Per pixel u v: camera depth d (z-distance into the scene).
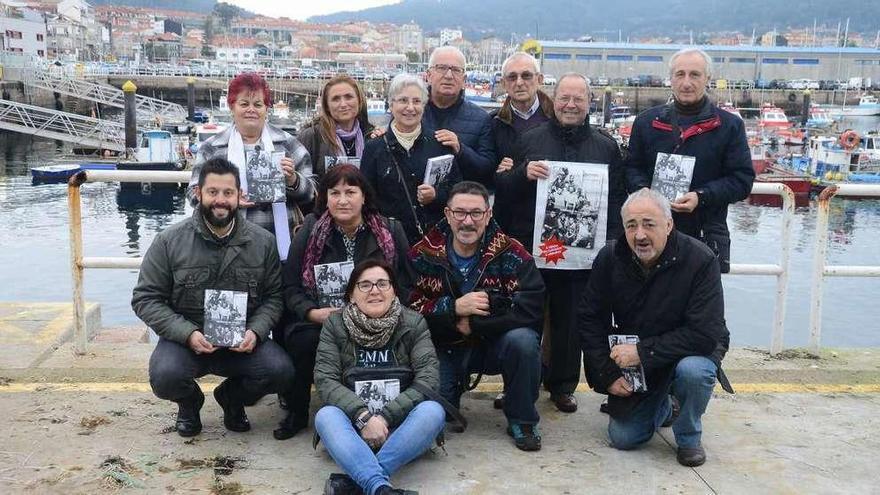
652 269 3.64
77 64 59.28
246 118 4.14
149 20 177.38
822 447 3.79
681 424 3.61
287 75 65.31
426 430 3.36
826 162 28.58
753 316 14.38
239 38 161.25
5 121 34.59
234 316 3.67
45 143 38.62
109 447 3.64
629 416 3.72
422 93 4.22
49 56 88.75
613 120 50.09
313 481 3.38
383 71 94.25
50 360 4.78
